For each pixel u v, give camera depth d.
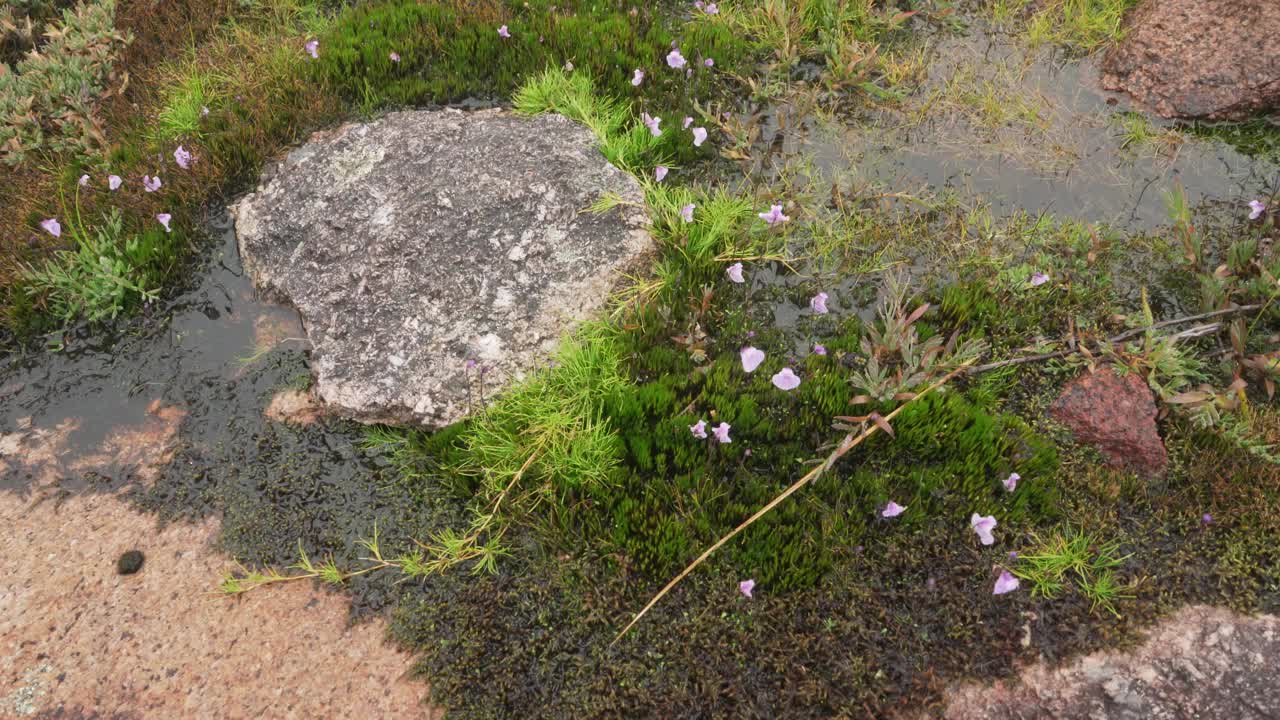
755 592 0.38
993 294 0.48
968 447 0.41
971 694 0.35
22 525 0.42
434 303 0.47
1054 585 0.37
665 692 0.35
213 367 0.49
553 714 0.35
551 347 0.46
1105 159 0.56
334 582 0.40
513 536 0.41
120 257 0.51
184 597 0.40
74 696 0.37
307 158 0.55
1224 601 0.36
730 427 0.43
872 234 0.52
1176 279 0.48
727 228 0.50
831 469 0.41
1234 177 0.54
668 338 0.47
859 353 0.45
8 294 0.50
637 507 0.40
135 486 0.44
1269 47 0.56
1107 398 0.41
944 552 0.38
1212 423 0.40
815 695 0.35
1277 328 0.45
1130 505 0.39
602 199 0.50
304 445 0.45
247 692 0.37
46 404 0.47
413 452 0.44
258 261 0.52
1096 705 0.34
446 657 0.37
